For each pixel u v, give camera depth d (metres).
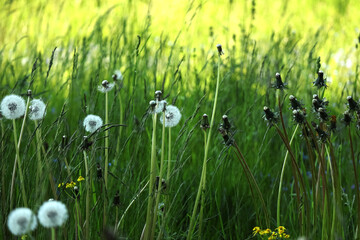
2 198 4.18
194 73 6.84
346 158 5.53
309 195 4.67
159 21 10.82
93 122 4.06
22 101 3.86
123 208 4.53
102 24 7.99
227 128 4.07
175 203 4.75
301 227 4.12
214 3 13.27
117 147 4.80
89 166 4.04
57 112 6.27
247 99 6.28
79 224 4.11
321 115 3.73
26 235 3.76
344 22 12.66
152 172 4.05
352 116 3.81
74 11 12.30
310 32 9.38
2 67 7.18
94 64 7.11
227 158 4.96
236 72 6.89
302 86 6.71
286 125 5.84
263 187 5.43
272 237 4.05
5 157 4.47
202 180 4.25
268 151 5.66
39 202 3.86
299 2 15.22
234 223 5.13
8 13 8.16
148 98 5.84
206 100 6.21
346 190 5.48
